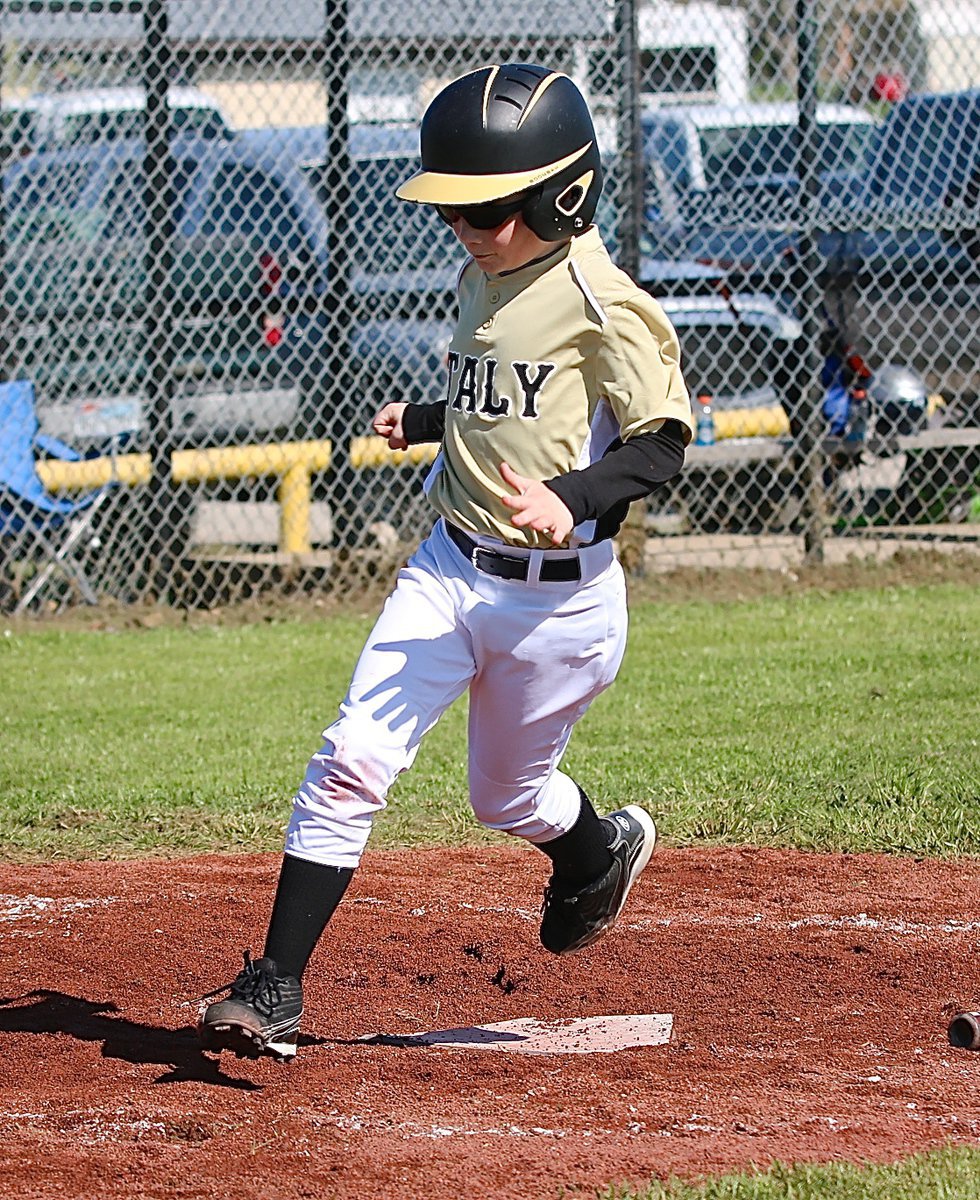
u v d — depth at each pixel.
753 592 35.41
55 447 34.50
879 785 21.09
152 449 35.28
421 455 36.97
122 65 37.53
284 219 37.31
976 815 19.98
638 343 11.77
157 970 15.62
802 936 16.19
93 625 33.97
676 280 38.50
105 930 16.73
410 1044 13.59
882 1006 14.33
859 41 45.78
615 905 14.38
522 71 11.91
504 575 12.23
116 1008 14.61
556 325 11.94
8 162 35.34
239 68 37.69
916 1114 11.64
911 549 37.69
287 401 36.81
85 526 34.34
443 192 11.62
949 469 39.50
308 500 38.09
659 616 33.34
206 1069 12.91
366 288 36.53
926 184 38.62
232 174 37.03
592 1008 14.52
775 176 40.19
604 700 26.31
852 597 34.59
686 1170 10.53
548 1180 10.45
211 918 17.12
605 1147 11.00
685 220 38.81
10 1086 12.60
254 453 36.88
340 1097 12.15
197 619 34.38
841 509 39.97
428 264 36.91
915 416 38.69
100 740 24.73
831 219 36.12
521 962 15.66
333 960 15.77
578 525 11.54
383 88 38.47
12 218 36.34
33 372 36.19
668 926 16.61
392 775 12.27
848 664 28.42
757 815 20.30
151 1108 11.97
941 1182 10.14
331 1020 14.34
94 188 36.31
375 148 37.50
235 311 36.47
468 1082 12.48
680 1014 14.30
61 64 37.44
